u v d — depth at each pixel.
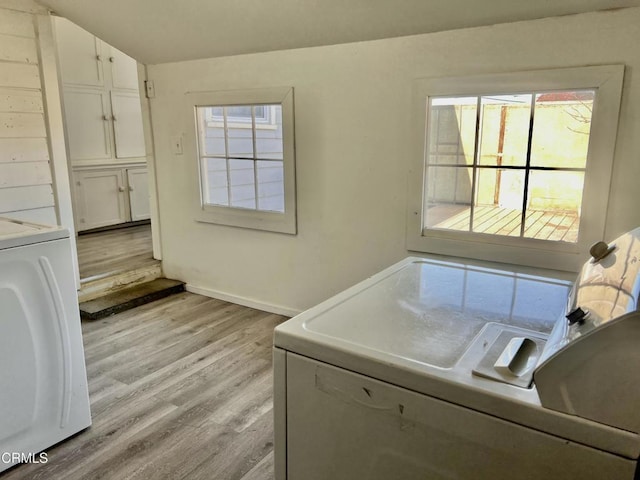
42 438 1.78
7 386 1.65
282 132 2.86
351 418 0.97
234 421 2.00
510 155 2.19
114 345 2.73
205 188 3.38
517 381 0.82
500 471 0.81
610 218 1.99
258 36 2.68
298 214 2.93
